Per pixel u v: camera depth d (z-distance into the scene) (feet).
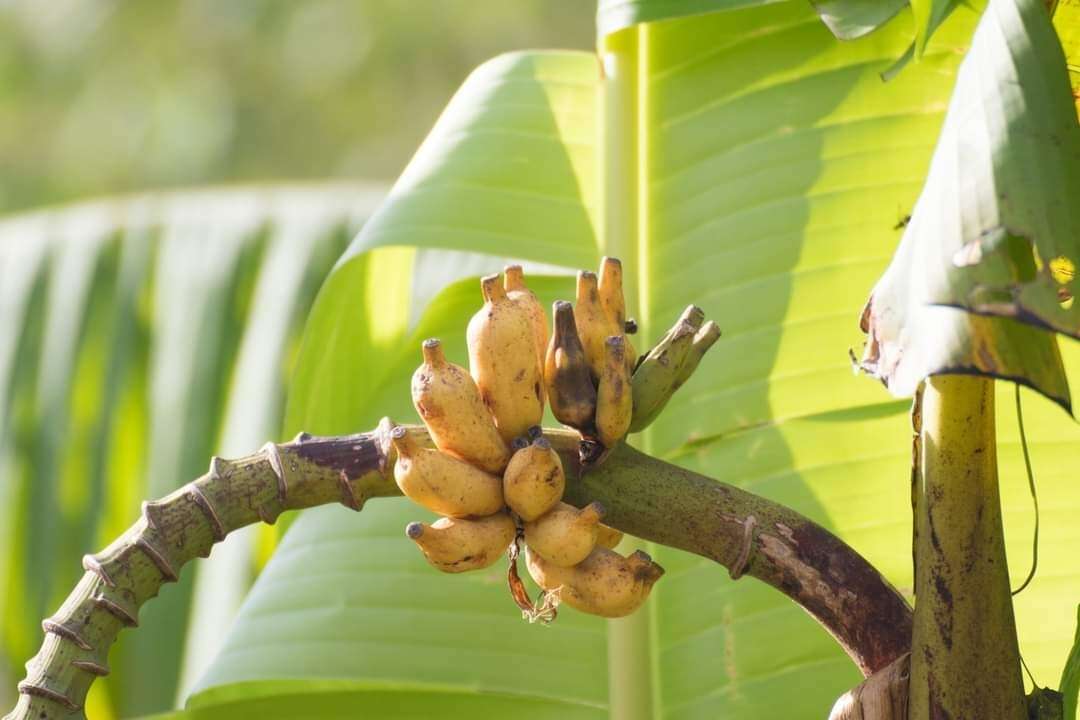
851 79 8.48
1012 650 6.92
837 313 8.38
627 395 6.90
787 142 8.50
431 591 8.48
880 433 8.35
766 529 7.02
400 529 8.60
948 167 6.64
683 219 8.57
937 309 6.61
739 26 8.63
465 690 8.33
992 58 6.68
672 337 7.04
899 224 7.91
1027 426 8.20
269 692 8.46
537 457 6.82
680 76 8.67
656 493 7.02
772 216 8.47
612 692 8.29
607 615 6.97
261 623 8.52
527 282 8.79
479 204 8.68
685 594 8.36
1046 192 6.54
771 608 8.26
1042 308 6.47
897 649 7.00
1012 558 8.12
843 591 7.00
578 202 8.73
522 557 8.48
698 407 8.46
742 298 8.45
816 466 8.35
